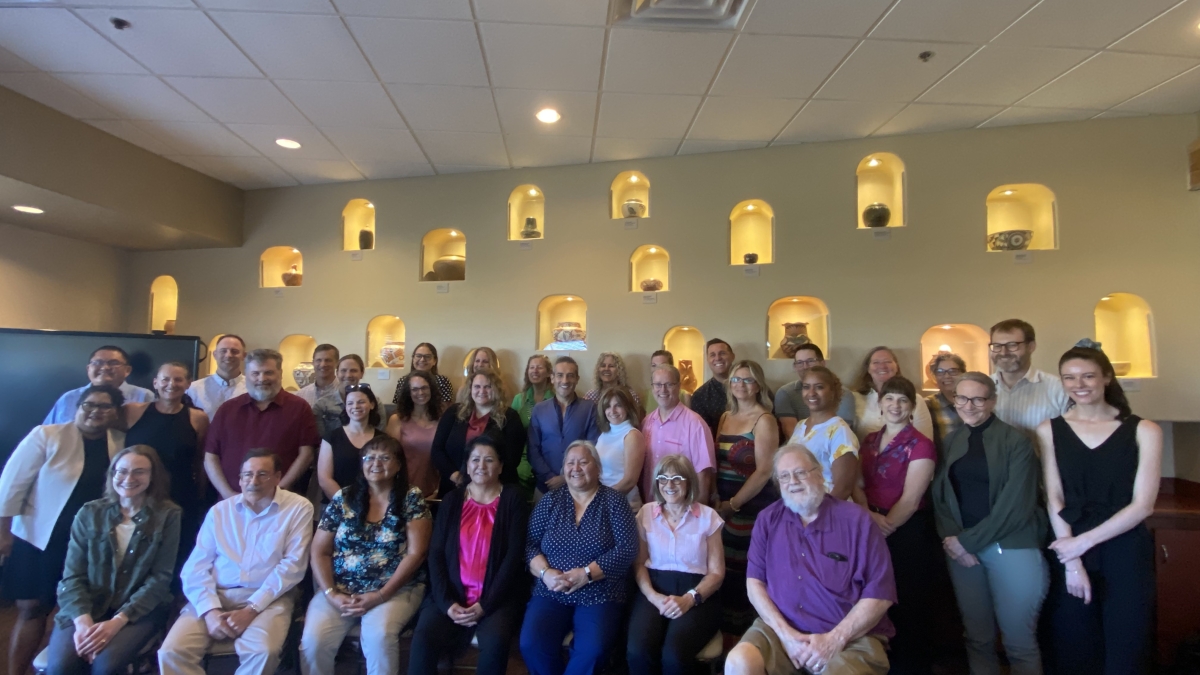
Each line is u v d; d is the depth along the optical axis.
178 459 2.63
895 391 2.29
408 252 3.99
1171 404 2.94
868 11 2.17
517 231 4.00
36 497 2.36
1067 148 3.15
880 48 2.43
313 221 4.14
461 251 4.19
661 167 3.68
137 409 2.69
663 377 2.61
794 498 1.95
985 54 2.47
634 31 2.30
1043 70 2.60
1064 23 2.24
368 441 2.59
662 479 2.20
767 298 3.49
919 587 2.23
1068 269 3.12
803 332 3.47
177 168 3.71
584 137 3.36
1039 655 2.08
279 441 2.66
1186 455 3.15
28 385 3.20
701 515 2.23
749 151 3.56
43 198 3.07
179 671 2.03
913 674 2.21
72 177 3.06
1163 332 2.98
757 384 2.66
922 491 2.19
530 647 2.07
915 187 3.33
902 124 3.20
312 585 2.50
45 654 2.12
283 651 2.20
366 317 4.01
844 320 3.37
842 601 1.89
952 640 2.60
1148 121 3.07
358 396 2.69
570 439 2.76
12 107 2.78
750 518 2.58
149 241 4.05
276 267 4.37
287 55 2.48
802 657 1.83
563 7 2.15
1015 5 2.13
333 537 2.36
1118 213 3.07
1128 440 1.97
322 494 2.99
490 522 2.33
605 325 3.69
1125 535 1.95
